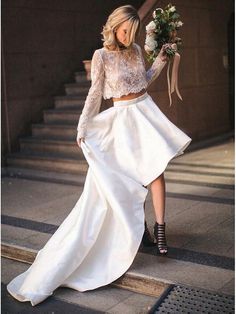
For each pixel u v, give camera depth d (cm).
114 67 387
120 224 387
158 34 405
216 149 822
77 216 391
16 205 578
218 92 932
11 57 788
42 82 837
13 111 800
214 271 377
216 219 491
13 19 782
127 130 392
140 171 394
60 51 859
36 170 755
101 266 391
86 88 840
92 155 387
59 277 379
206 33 885
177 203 548
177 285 360
